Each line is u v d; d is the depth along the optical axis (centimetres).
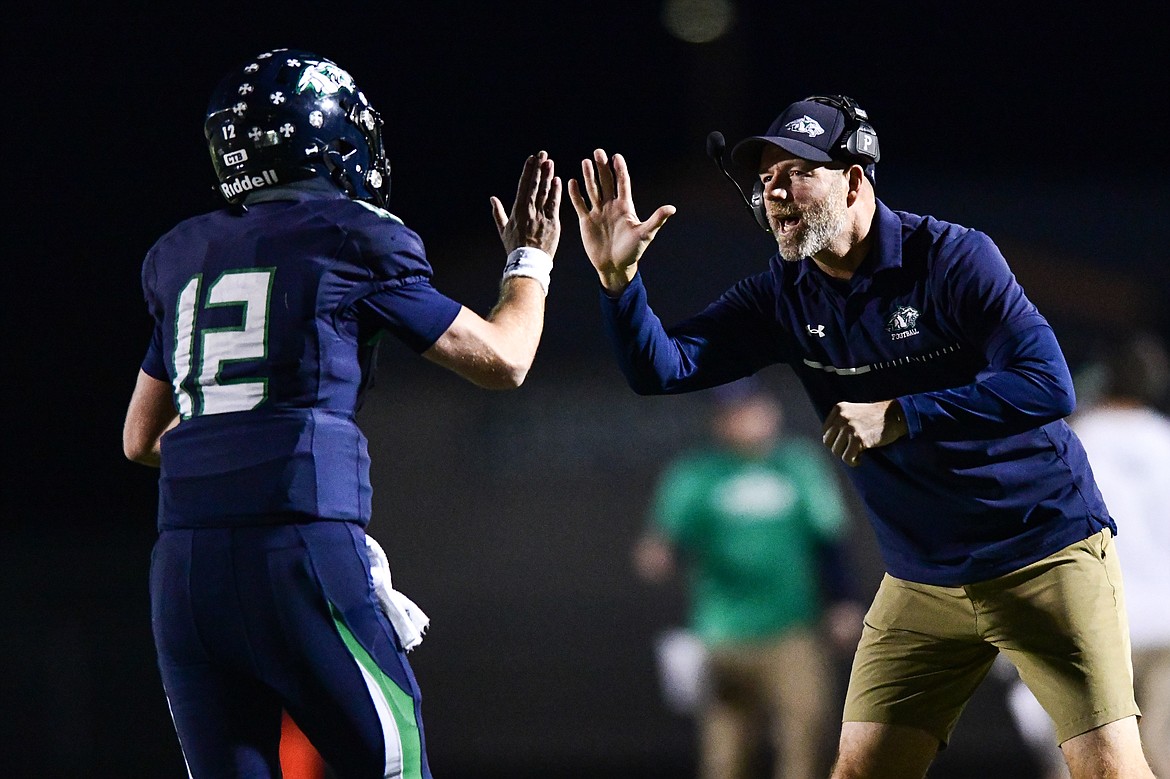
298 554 1092
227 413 1114
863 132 1340
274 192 1180
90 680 4034
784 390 4062
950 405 1236
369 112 1218
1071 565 1356
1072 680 1339
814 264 1385
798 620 2812
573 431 4128
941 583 1395
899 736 1449
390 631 1130
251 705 1130
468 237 4162
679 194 4091
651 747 3978
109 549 4331
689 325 1471
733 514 2822
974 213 4356
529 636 4050
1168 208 4356
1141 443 2278
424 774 1128
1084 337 4009
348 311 1137
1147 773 1314
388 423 4125
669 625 4050
